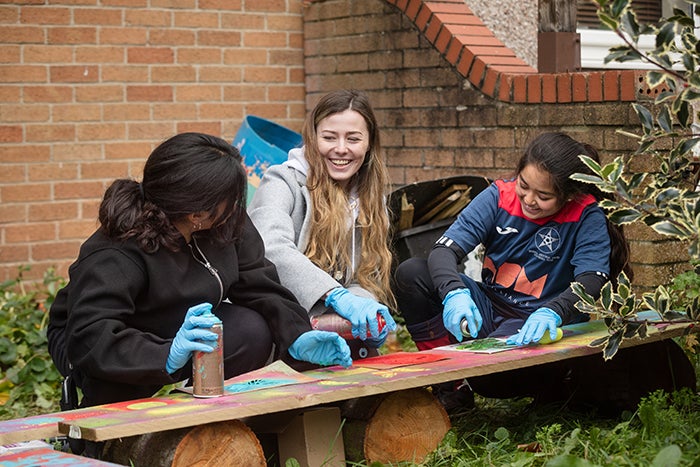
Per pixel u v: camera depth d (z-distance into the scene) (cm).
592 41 757
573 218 404
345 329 381
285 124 733
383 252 434
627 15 305
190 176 328
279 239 404
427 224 537
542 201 393
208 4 698
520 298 417
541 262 411
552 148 387
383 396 337
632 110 522
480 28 639
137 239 336
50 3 645
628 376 393
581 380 404
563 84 554
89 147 661
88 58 658
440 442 345
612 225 412
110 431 271
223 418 286
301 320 363
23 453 290
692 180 358
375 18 674
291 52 731
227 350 355
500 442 349
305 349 355
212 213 336
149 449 301
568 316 381
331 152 423
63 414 300
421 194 525
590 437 332
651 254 520
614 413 399
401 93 659
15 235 638
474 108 611
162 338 349
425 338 418
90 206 662
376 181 435
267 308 364
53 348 360
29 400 502
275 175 431
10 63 635
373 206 434
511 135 589
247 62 715
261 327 361
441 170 636
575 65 596
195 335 310
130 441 310
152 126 682
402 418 340
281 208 417
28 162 641
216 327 312
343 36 700
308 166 429
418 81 647
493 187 423
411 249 524
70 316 329
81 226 659
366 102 430
